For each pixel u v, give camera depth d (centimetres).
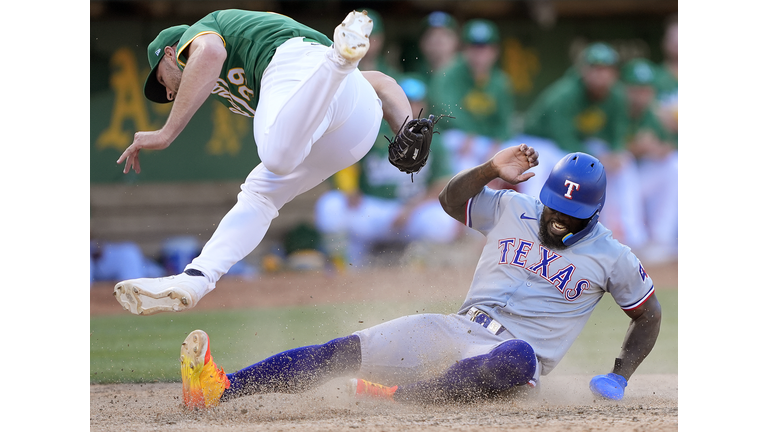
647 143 4619
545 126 4469
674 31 4994
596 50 4403
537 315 1272
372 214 4453
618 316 2875
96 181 5350
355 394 1271
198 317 2905
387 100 1316
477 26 4353
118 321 2833
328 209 4494
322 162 1274
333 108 1176
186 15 5469
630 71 4562
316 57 1191
